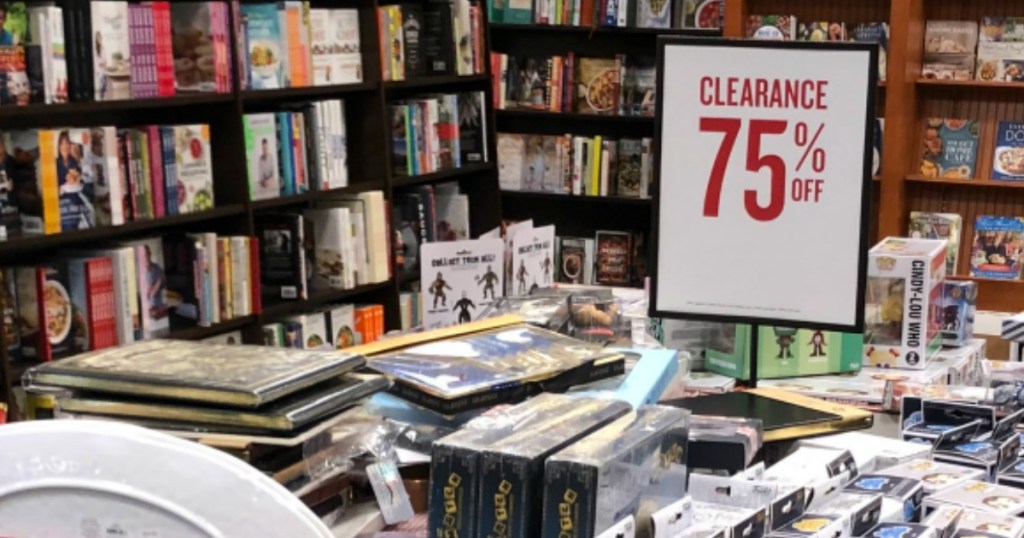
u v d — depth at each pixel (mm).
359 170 5777
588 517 1212
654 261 2100
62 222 4043
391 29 5785
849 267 1985
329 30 5387
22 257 4258
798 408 1979
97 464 1033
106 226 4203
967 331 3152
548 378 1667
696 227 2062
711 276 2070
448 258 3098
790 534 1380
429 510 1297
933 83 6352
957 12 6457
